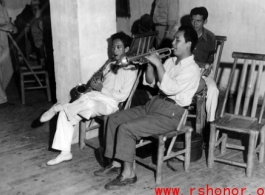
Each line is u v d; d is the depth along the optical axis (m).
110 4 3.88
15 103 5.58
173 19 5.64
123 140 3.06
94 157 3.71
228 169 3.42
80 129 3.84
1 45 6.05
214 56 4.63
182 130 3.23
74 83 3.95
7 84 6.35
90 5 3.73
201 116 3.82
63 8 3.77
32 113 5.11
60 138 3.53
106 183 3.22
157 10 5.83
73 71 3.91
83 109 3.48
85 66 3.86
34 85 6.53
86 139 3.91
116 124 3.29
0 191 3.12
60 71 4.05
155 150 3.60
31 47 7.65
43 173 3.41
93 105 3.49
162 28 5.87
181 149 3.40
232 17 5.45
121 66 3.63
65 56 3.94
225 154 3.75
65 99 4.11
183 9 5.99
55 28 3.94
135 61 3.24
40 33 6.71
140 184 3.17
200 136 3.56
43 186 3.19
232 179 3.24
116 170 3.34
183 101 3.20
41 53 6.47
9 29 5.78
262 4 5.09
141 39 3.50
